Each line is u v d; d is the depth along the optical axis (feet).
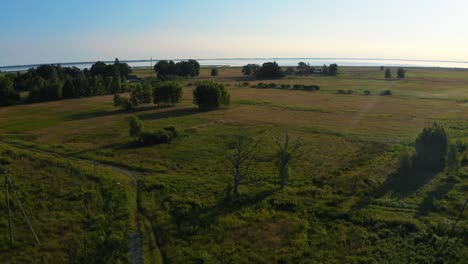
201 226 82.33
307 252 71.51
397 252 71.51
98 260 69.36
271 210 90.84
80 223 84.17
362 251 71.87
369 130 185.57
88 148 151.33
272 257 70.18
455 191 100.99
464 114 230.89
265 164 127.95
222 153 141.69
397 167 123.44
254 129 187.21
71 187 105.60
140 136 157.79
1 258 70.33
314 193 101.19
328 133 178.40
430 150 120.16
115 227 81.56
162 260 70.13
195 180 111.14
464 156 129.80
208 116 225.35
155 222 84.48
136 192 103.81
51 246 74.38
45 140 166.81
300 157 137.49
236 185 98.27
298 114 234.17
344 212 88.53
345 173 118.52
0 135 178.40
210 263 67.92
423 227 80.53
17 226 82.43
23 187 105.19
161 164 128.98
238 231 80.33
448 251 71.15
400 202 94.63
